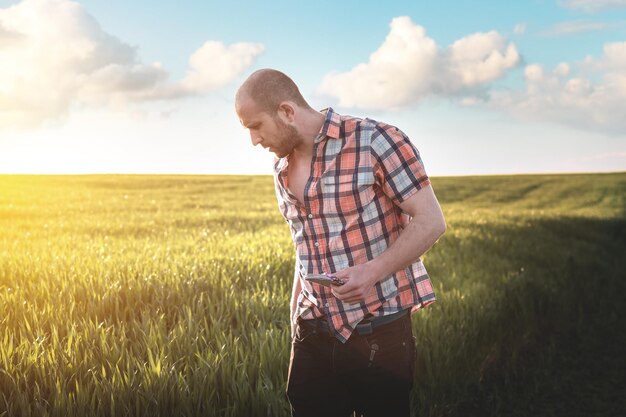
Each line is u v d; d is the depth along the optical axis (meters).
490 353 6.54
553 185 45.22
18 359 3.95
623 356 6.98
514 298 7.66
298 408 2.91
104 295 5.52
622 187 42.97
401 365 2.65
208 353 4.17
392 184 2.52
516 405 5.43
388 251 2.50
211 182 43.19
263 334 4.73
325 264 2.63
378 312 2.61
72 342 4.35
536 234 14.93
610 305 9.14
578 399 5.67
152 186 39.56
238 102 2.55
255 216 18.22
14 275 6.97
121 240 11.36
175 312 5.33
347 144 2.53
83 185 38.81
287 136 2.56
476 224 16.12
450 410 5.02
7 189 32.72
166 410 3.60
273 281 7.07
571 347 7.21
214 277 6.59
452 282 8.07
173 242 10.96
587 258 12.12
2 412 3.39
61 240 11.05
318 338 2.76
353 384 2.70
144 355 4.19
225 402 3.86
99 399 3.43
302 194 2.68
